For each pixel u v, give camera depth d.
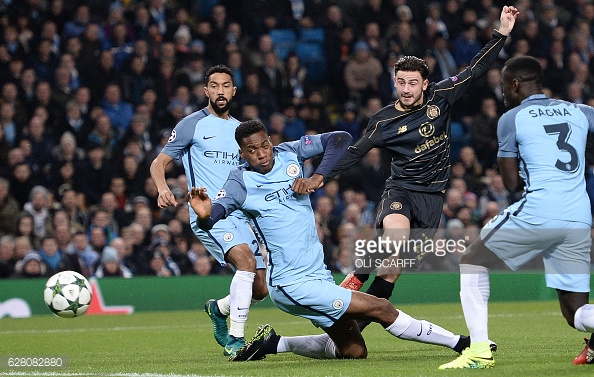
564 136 19.38
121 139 52.81
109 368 21.42
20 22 55.59
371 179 54.22
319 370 19.72
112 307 43.75
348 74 61.47
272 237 21.05
